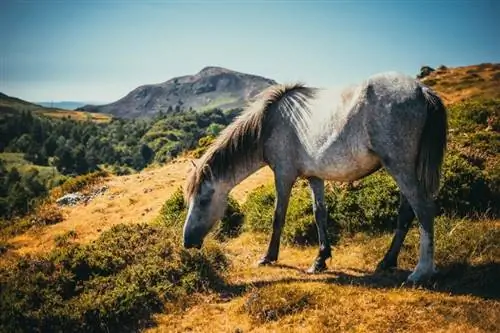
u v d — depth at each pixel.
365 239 8.48
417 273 6.04
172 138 127.12
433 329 4.95
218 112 167.88
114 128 163.38
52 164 106.88
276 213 7.36
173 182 18.73
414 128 5.83
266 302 5.89
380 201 8.91
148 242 8.23
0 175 87.25
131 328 6.20
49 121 185.38
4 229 16.81
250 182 15.59
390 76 6.07
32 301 6.37
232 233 10.93
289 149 6.90
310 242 9.00
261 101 7.09
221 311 6.27
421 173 5.89
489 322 4.89
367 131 6.04
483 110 14.12
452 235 7.32
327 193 9.68
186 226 7.48
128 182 20.19
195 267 7.27
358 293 5.89
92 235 14.12
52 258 7.60
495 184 9.24
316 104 6.64
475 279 5.99
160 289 6.82
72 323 6.04
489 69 37.56
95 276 7.14
